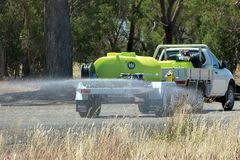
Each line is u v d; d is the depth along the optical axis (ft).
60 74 219.41
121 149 69.51
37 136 71.82
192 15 417.49
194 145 73.77
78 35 339.77
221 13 320.91
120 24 378.12
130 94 125.70
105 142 70.08
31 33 330.13
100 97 125.39
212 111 144.66
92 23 337.72
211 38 325.83
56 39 220.02
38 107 159.22
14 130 88.22
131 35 398.21
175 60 152.25
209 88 150.51
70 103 179.22
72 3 334.24
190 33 474.49
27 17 328.70
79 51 353.92
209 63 153.69
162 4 351.67
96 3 338.34
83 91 124.98
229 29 321.32
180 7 356.38
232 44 322.96
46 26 222.48
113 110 134.72
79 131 86.43
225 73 159.22
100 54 367.86
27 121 109.40
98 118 116.88
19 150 71.26
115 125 78.02
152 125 93.56
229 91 160.97
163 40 426.10
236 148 71.72
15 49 351.67
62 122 107.65
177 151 70.74
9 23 344.08
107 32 352.49
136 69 130.62
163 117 114.21
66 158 66.90
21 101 187.32
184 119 84.74
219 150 71.05
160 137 79.87
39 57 347.56
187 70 141.49
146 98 125.80
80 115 125.18
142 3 403.75
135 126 89.86
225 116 107.76
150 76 130.82
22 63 354.33
